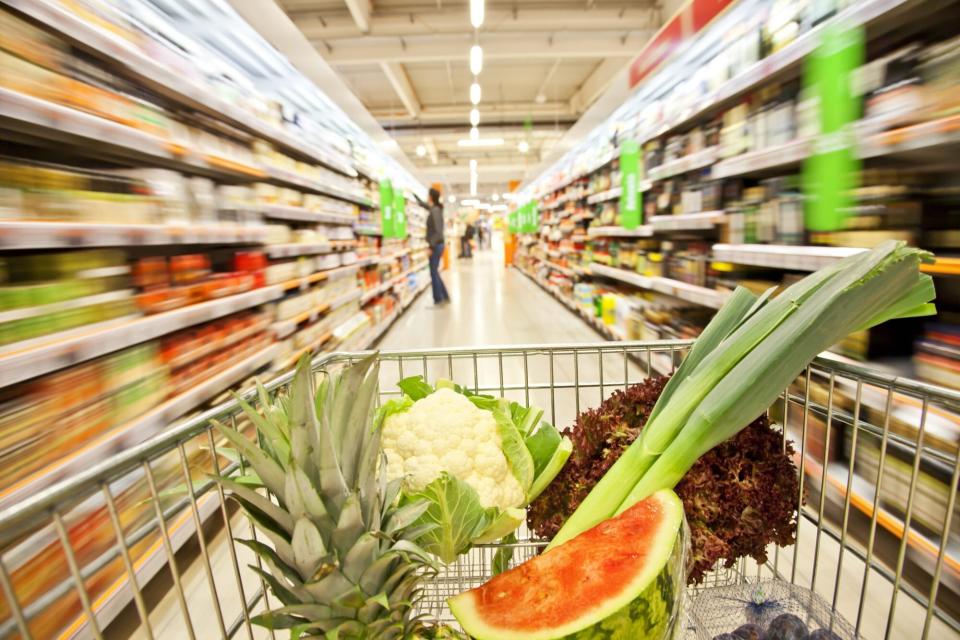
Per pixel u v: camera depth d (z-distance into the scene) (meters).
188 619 0.72
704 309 3.79
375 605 0.71
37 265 1.66
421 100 12.96
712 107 3.10
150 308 2.07
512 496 1.00
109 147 2.09
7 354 1.38
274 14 3.36
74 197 1.69
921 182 2.00
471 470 0.96
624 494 0.93
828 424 0.96
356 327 5.34
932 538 1.51
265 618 0.69
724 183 3.09
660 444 0.92
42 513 0.57
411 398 1.19
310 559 0.65
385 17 7.86
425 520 0.88
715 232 3.86
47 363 1.47
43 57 1.55
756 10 2.60
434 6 7.92
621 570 0.74
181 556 1.94
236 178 3.25
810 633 0.87
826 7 1.96
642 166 4.62
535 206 12.03
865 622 1.46
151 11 2.12
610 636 0.68
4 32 1.41
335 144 5.02
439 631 0.85
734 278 3.03
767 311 0.90
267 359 3.16
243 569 1.83
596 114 5.86
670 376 1.15
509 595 0.76
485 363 4.10
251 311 3.30
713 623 0.92
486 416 1.03
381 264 7.42
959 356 1.53
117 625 1.62
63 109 1.52
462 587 1.15
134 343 1.91
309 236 4.23
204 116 2.78
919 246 1.79
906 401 1.61
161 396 2.11
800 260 2.09
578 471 1.05
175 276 2.38
